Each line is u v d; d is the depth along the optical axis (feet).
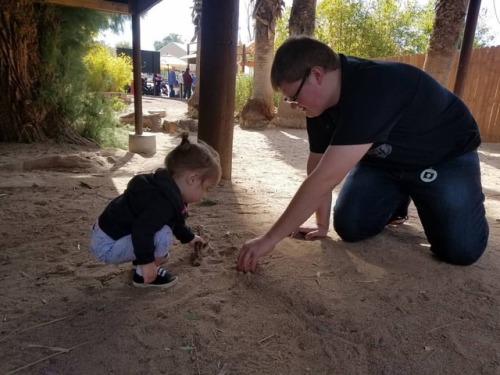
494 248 9.64
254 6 39.78
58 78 22.93
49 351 5.40
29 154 19.30
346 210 9.05
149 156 21.72
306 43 6.05
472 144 8.01
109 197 12.83
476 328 6.35
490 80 31.32
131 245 6.60
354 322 6.35
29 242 8.96
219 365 5.30
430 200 8.17
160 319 6.14
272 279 7.54
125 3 20.83
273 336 5.93
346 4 52.37
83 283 7.17
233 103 14.79
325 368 5.38
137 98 22.12
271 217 11.31
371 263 8.42
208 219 10.85
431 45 27.07
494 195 15.31
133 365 5.21
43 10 21.58
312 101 6.30
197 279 7.38
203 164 6.59
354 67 6.37
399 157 8.02
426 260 8.66
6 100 21.22
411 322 6.43
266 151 25.70
